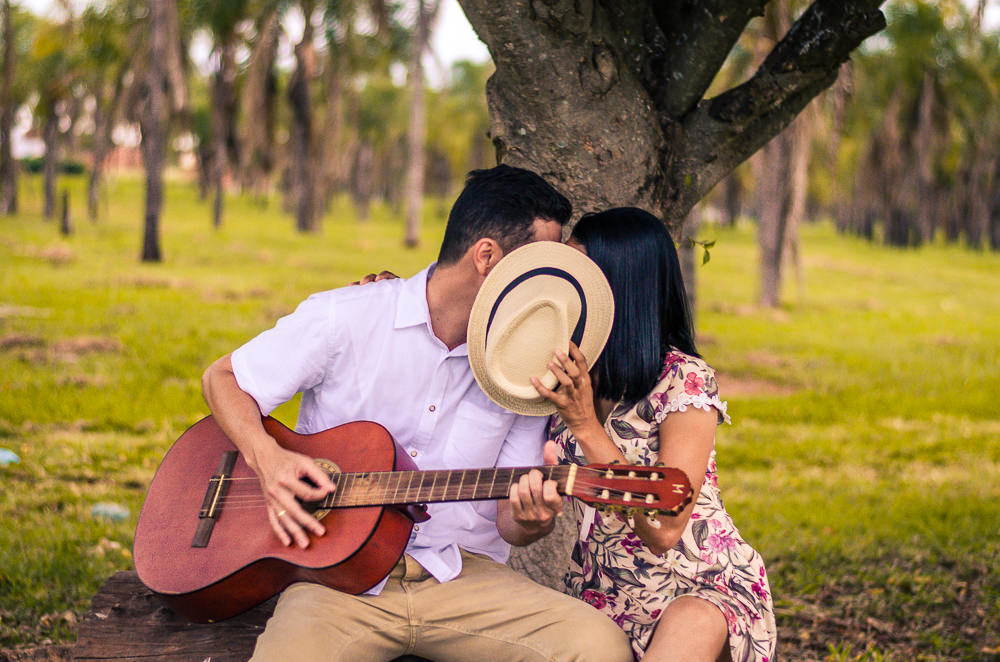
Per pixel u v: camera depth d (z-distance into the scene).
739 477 7.38
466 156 55.12
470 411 2.58
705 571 2.45
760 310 20.47
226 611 2.50
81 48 27.75
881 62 33.06
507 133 3.09
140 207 40.66
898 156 38.41
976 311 23.02
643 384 2.40
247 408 2.51
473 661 2.45
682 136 3.19
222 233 30.81
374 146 52.56
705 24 3.05
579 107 3.00
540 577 3.31
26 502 5.55
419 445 2.61
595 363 2.43
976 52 34.03
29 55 30.23
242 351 2.56
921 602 4.64
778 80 3.07
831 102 11.78
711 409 2.40
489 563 2.61
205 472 2.60
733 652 2.38
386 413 2.59
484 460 2.62
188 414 8.27
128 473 6.42
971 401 11.25
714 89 19.58
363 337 2.54
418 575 2.49
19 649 3.65
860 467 7.94
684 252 12.23
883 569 5.09
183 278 19.44
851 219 56.25
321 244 30.06
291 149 35.06
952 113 34.97
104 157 30.92
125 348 11.28
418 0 26.64
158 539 2.49
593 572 2.62
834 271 32.53
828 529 5.81
